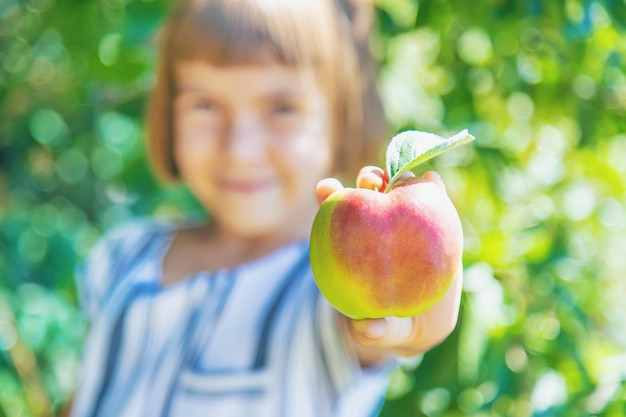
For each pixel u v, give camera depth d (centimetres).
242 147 95
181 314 97
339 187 66
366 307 63
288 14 94
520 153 131
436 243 62
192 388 93
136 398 95
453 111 124
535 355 105
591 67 119
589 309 124
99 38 127
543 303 109
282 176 97
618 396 102
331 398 87
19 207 155
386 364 87
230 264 103
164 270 106
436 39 129
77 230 152
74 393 104
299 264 95
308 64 96
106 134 147
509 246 111
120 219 151
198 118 98
